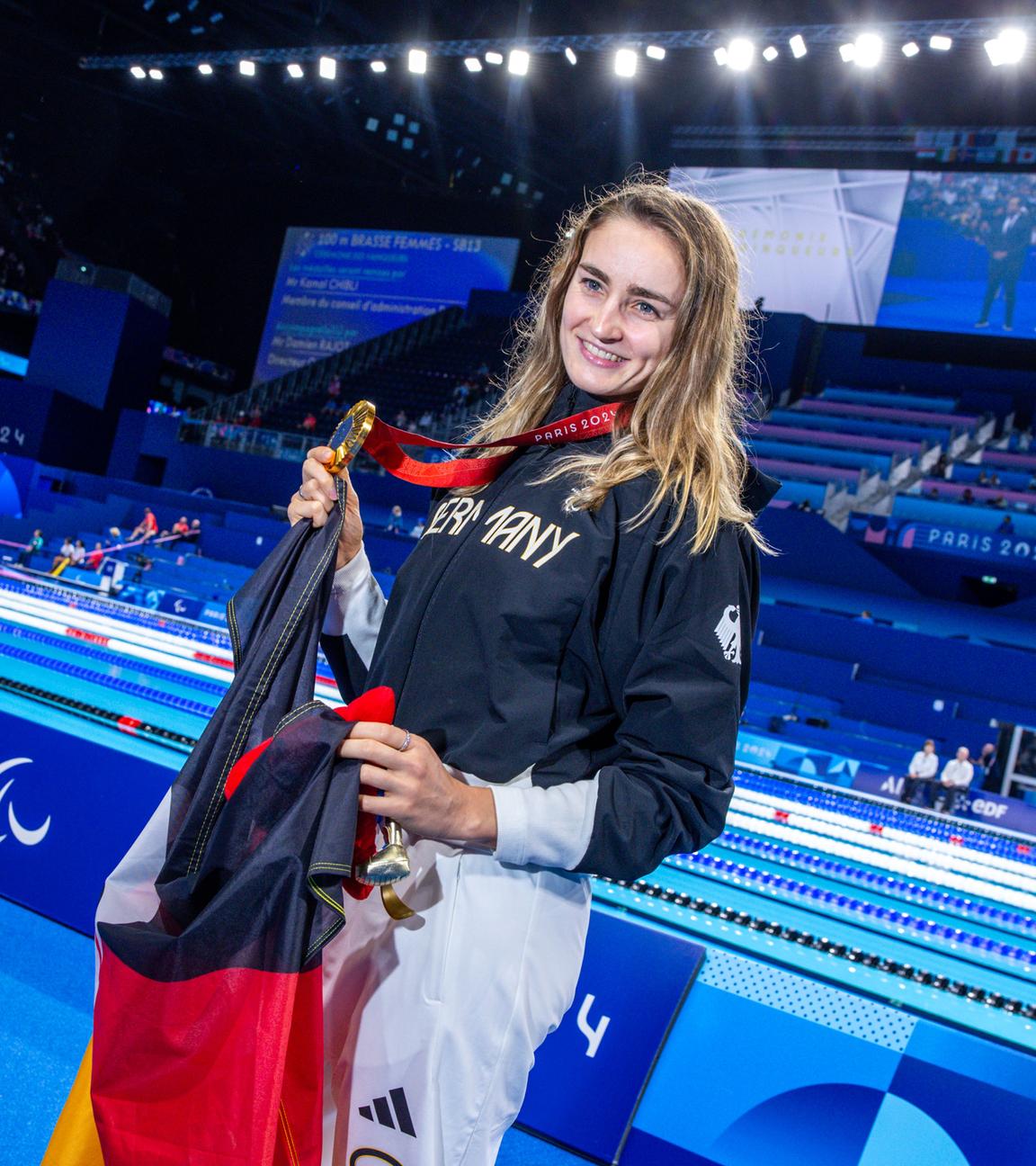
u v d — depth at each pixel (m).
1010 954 3.37
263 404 22.17
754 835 4.63
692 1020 2.24
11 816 3.10
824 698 13.23
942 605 15.38
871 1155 2.02
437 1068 1.14
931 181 19.52
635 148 22.14
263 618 1.28
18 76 21.98
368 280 24.20
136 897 1.19
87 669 5.52
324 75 18.16
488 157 23.61
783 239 20.50
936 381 20.88
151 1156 1.08
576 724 1.24
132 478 20.41
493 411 1.66
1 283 23.84
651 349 1.34
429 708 1.22
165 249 26.86
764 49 14.30
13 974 2.63
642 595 1.22
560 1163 2.18
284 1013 1.06
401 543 15.92
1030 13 14.95
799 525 16.22
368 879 1.06
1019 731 10.19
